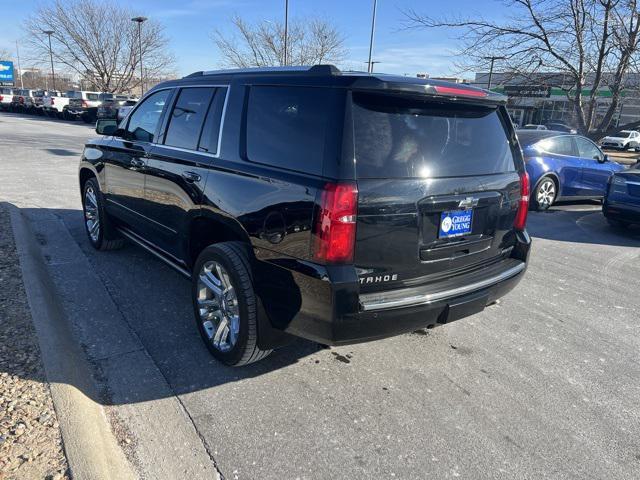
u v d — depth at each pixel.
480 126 3.36
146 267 5.21
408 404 3.13
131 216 4.74
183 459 2.56
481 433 2.88
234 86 3.50
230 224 3.28
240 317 3.14
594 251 7.04
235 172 3.25
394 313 2.81
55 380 2.88
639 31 14.24
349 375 3.43
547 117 38.28
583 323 4.50
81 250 5.68
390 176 2.79
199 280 3.55
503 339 4.09
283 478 2.47
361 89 2.72
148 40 45.06
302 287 2.79
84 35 43.16
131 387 3.15
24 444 2.38
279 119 3.06
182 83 4.17
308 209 2.71
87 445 2.41
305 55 33.62
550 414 3.09
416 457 2.66
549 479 2.56
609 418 3.08
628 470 2.64
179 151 3.91
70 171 11.38
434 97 2.99
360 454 2.67
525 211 3.76
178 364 3.44
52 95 36.78
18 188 9.00
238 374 3.37
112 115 27.48
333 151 2.69
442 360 3.69
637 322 4.57
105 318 4.04
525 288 5.36
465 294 3.12
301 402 3.09
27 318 3.59
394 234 2.81
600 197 10.36
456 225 3.14
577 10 14.83
